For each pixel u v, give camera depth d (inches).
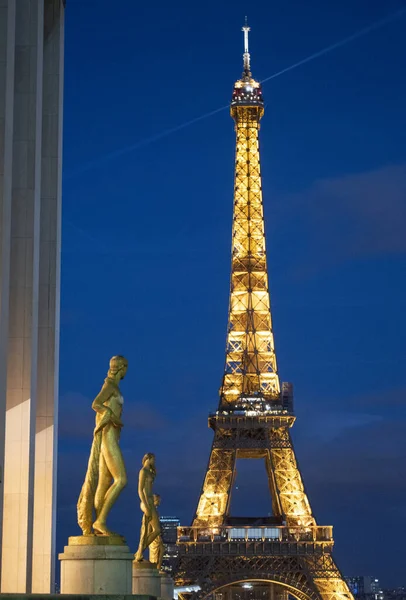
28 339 3129.9
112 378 2048.5
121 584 1945.1
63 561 1958.7
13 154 3218.5
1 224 2645.2
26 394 3095.5
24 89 3243.1
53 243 3791.8
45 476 3636.8
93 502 2031.3
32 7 3280.0
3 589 2950.3
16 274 3164.4
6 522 2997.0
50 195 3826.3
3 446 2625.5
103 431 2018.9
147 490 2837.1
